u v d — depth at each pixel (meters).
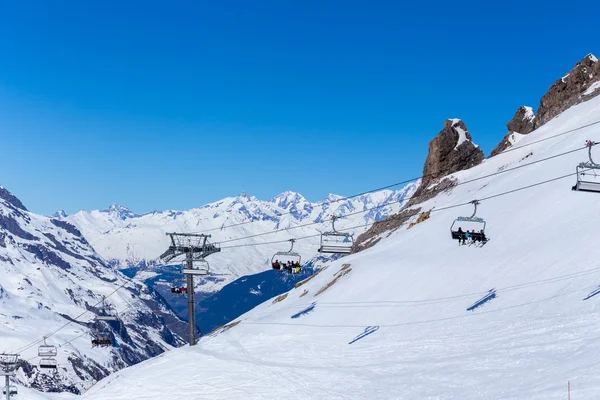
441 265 71.25
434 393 40.91
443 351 49.38
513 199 85.88
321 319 69.38
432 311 59.94
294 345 63.03
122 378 65.38
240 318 96.69
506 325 49.56
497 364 42.25
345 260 98.12
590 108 109.69
